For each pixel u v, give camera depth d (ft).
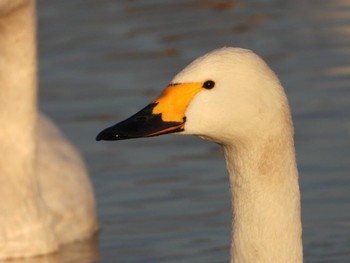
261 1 73.00
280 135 32.68
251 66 32.30
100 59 64.28
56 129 50.88
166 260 42.75
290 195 33.17
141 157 52.39
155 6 72.59
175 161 51.65
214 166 50.80
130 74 61.72
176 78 32.58
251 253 33.45
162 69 61.82
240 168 33.19
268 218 33.22
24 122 45.14
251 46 64.59
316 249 43.52
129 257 43.42
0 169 45.01
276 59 62.28
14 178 45.01
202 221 45.98
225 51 32.53
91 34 68.33
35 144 45.42
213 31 67.41
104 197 48.93
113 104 57.62
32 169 45.32
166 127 32.22
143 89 59.21
